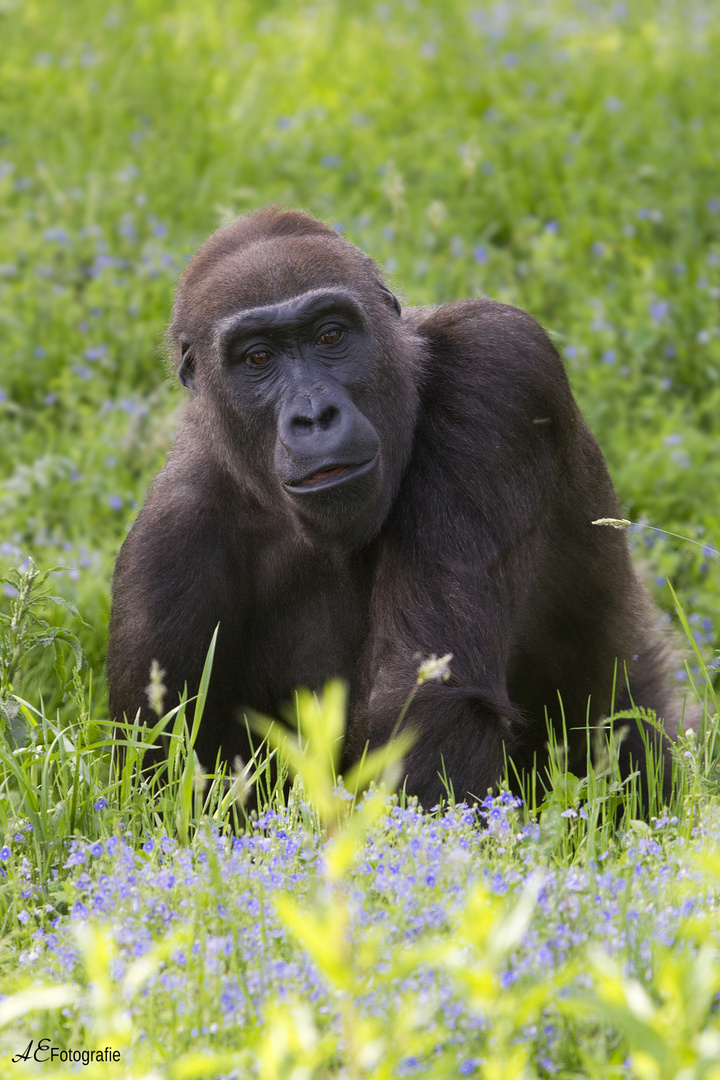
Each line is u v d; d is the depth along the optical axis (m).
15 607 9.74
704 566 14.30
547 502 9.73
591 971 5.58
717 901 6.42
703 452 16.52
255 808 9.77
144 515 9.91
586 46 28.89
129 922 6.46
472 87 26.62
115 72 27.34
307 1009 5.29
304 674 10.00
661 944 5.82
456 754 8.33
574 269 20.08
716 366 18.09
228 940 6.11
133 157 23.91
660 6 32.41
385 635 8.95
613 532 10.62
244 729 10.15
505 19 30.95
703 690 11.45
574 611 10.43
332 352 8.87
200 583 9.69
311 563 9.65
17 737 9.08
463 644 8.81
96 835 8.29
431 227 20.62
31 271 20.09
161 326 18.67
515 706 10.34
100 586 13.47
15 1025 6.05
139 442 16.47
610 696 10.80
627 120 24.62
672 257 20.50
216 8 32.19
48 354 18.39
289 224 9.57
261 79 27.20
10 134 24.78
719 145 23.77
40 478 15.72
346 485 8.37
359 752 8.97
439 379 9.52
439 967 5.58
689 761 8.78
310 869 6.98
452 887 6.46
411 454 9.34
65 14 30.64
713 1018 5.45
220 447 9.42
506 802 7.67
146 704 9.55
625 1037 5.36
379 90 27.08
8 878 7.68
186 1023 5.61
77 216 21.84
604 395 17.59
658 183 22.59
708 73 27.20
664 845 7.42
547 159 23.05
